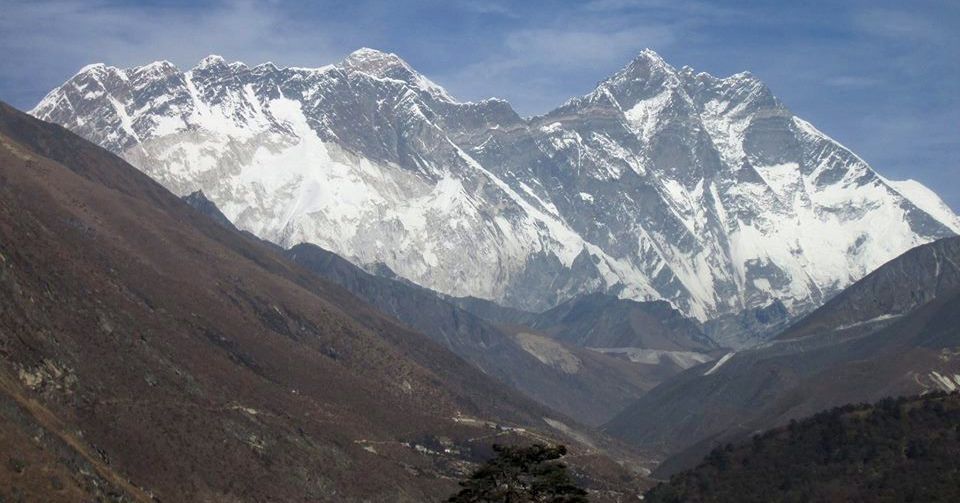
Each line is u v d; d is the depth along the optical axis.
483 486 171.88
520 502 170.50
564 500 170.62
